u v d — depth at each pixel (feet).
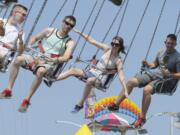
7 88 92.38
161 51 96.27
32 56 92.63
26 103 92.73
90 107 127.54
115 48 96.12
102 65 96.58
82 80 96.99
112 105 97.30
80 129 105.60
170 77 95.25
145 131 118.73
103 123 133.69
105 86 97.25
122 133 126.72
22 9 93.76
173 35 95.45
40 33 93.20
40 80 92.58
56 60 91.81
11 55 94.17
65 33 92.99
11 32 93.61
